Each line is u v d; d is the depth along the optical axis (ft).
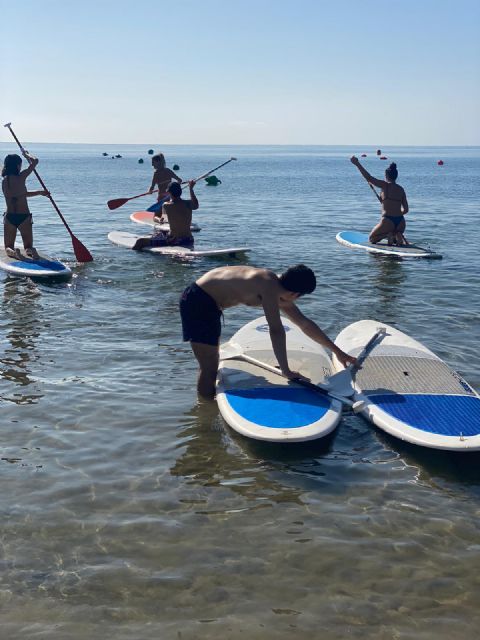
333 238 48.11
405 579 10.94
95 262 36.96
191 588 10.67
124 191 97.04
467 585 10.80
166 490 13.66
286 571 11.11
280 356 17.31
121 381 19.43
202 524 12.46
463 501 13.47
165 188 50.67
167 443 15.71
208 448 15.51
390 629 9.81
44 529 12.21
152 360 21.21
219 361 19.45
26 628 9.76
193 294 17.58
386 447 15.79
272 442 15.75
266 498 13.43
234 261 38.06
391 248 41.75
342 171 186.39
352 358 18.35
